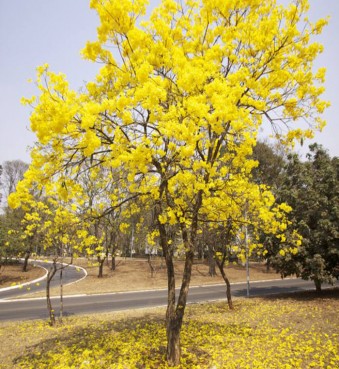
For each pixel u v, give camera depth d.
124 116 3.91
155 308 11.30
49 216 9.36
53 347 6.51
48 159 4.38
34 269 26.14
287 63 4.82
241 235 7.11
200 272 23.05
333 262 11.77
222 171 5.18
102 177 6.82
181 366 5.10
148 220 8.37
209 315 9.45
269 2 4.82
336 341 6.29
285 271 12.55
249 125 4.69
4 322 9.55
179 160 4.60
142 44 4.50
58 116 3.69
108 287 17.89
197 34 5.09
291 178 12.85
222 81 4.58
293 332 7.11
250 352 5.75
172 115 4.03
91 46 4.39
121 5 4.09
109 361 5.46
